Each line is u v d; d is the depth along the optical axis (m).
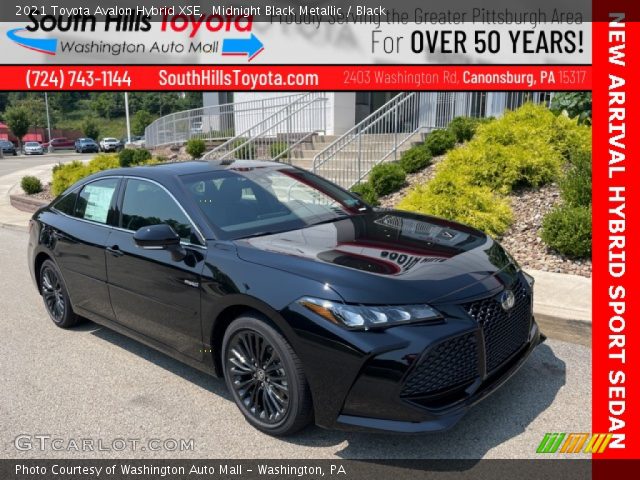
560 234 5.98
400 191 9.20
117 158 15.58
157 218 4.17
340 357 2.94
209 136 17.92
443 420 2.90
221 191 4.17
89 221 4.86
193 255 3.72
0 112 108.88
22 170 25.72
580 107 7.44
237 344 3.51
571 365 4.10
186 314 3.77
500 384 3.18
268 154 13.64
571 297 4.99
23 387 4.22
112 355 4.80
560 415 3.45
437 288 3.03
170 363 4.59
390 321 2.89
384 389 2.88
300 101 14.35
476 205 7.02
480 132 8.85
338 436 3.36
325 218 4.19
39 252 5.45
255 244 3.58
